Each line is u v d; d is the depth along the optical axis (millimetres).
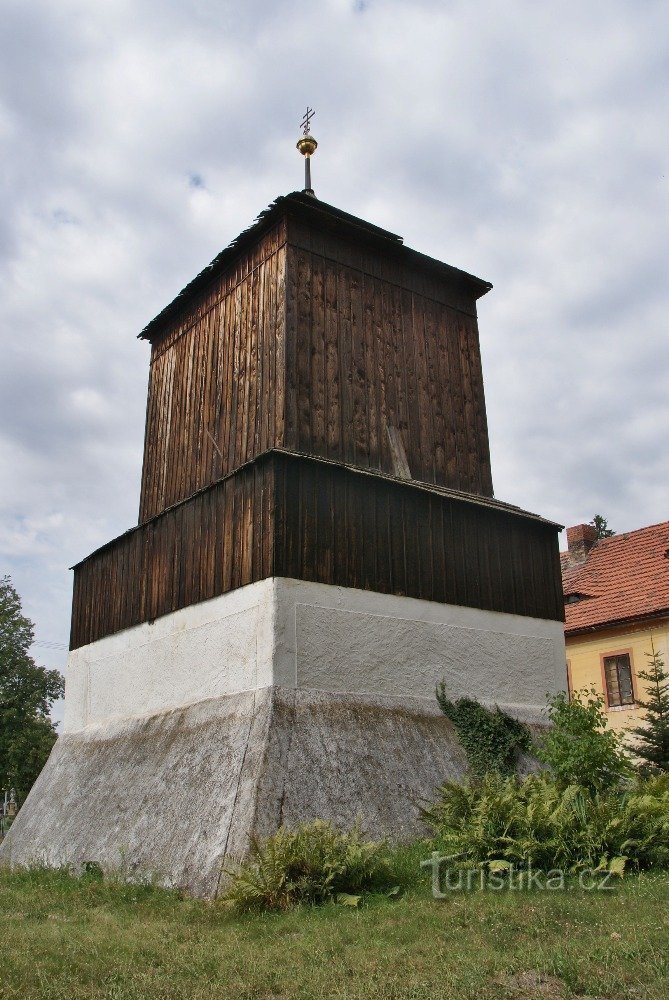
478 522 16625
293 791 11945
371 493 15023
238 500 14602
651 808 10625
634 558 26594
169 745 14312
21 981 7148
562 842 10281
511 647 16250
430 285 18625
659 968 6855
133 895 11328
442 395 18016
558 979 6867
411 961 7426
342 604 13977
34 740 38750
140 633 16781
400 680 14375
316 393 15828
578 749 12531
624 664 23969
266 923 9133
